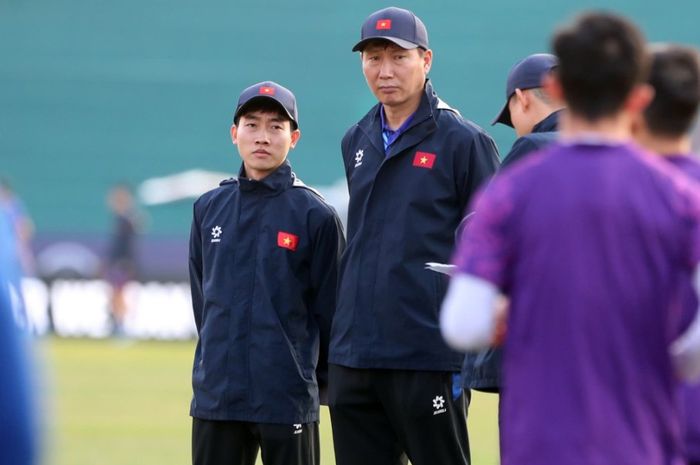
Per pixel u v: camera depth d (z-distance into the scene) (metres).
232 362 22.58
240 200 23.22
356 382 22.08
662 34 115.69
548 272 12.66
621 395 12.50
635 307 12.55
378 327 21.73
